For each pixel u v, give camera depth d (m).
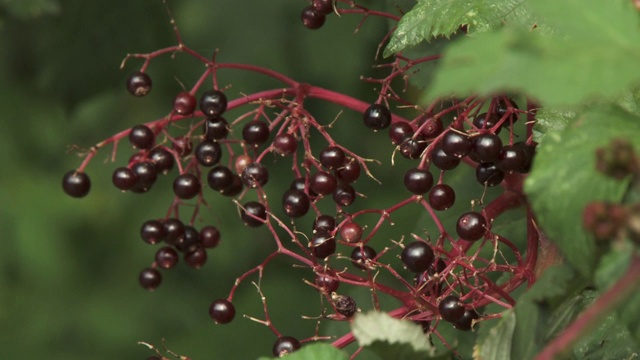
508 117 0.77
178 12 1.04
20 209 1.15
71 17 0.99
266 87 1.05
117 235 1.18
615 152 0.68
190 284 1.17
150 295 1.17
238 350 1.11
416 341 0.72
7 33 1.07
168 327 1.16
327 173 0.79
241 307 1.13
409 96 0.87
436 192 0.77
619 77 0.64
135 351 1.15
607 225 0.67
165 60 1.03
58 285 1.17
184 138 0.83
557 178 0.71
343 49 1.04
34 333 1.15
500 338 0.73
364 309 0.87
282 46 1.06
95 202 1.17
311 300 1.12
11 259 1.16
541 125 0.76
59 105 1.03
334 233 0.78
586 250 0.70
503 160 0.76
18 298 1.16
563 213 0.70
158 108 1.12
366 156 1.05
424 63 0.84
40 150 1.17
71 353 1.15
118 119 1.15
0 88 1.13
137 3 1.00
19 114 1.15
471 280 0.79
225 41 1.06
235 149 1.02
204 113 0.81
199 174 0.84
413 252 0.76
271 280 1.14
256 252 1.14
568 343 0.67
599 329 0.75
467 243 0.78
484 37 0.66
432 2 0.79
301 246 0.79
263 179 0.80
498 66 0.64
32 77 1.13
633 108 0.74
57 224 1.17
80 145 1.17
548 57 0.65
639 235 0.67
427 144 0.78
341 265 0.96
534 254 0.77
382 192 1.05
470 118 0.78
